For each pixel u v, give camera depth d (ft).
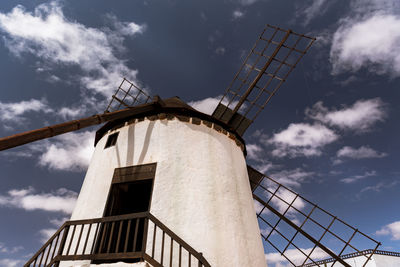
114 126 33.12
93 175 29.14
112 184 26.32
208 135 30.27
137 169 26.30
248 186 31.60
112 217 18.30
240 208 26.61
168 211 22.72
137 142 28.76
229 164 29.50
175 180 24.86
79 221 18.81
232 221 24.50
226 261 21.61
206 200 24.49
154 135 28.55
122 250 28.76
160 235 21.31
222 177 27.43
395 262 57.00
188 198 23.99
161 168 25.48
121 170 27.04
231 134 33.50
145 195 36.29
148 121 30.30
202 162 27.32
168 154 26.66
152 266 16.48
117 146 29.73
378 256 57.06
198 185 25.25
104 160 29.50
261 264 24.53
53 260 17.21
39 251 18.49
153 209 22.66
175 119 29.99
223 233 23.09
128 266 16.08
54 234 18.97
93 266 16.89
